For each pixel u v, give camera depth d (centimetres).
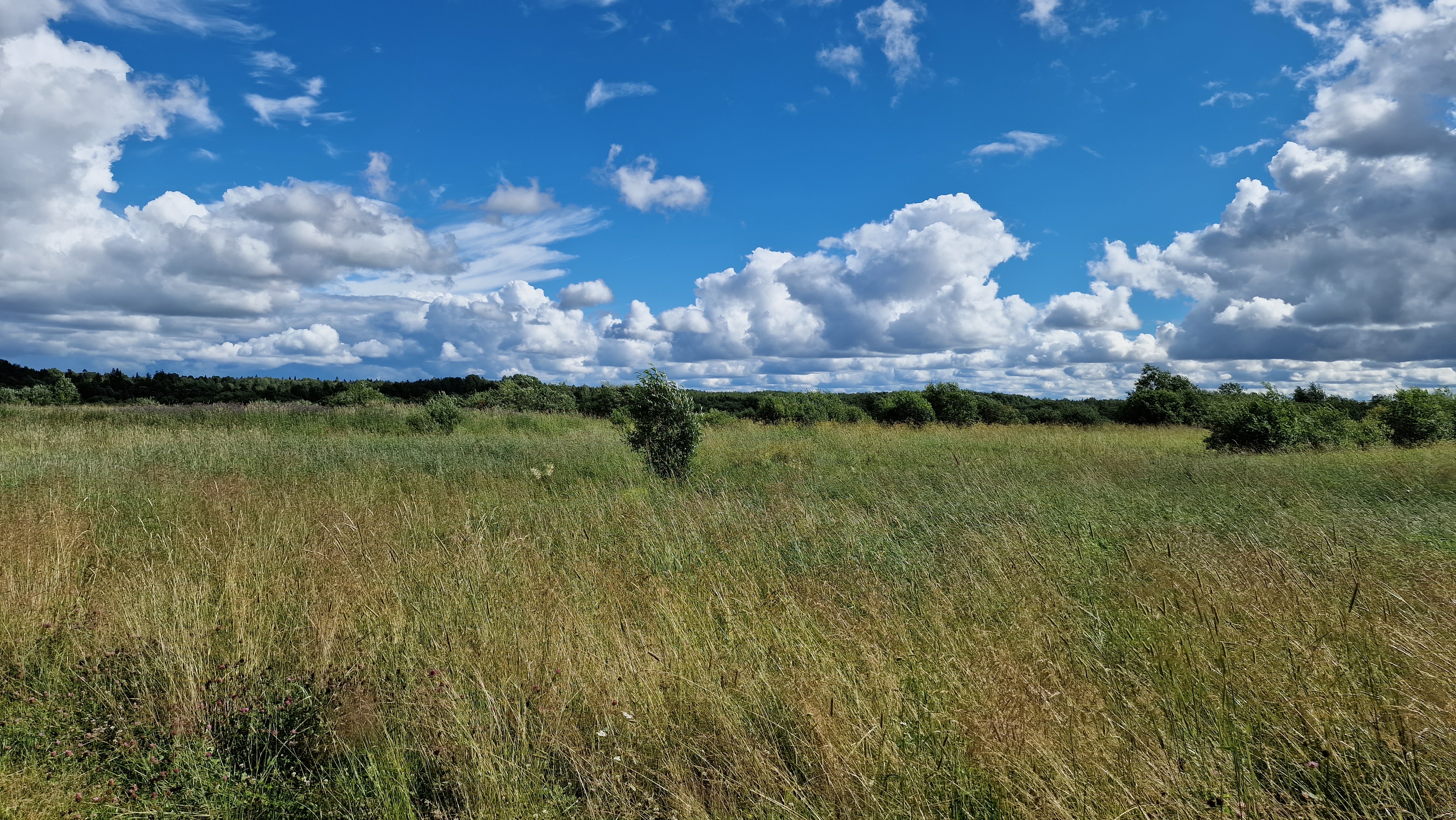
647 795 274
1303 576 490
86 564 605
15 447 1428
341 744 323
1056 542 636
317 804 287
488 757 291
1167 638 392
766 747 296
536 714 340
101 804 276
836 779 266
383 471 1186
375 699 359
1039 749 268
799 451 1513
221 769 297
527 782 284
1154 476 1053
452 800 288
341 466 1243
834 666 357
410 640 428
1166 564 532
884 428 2403
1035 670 350
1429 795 246
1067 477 1059
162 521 771
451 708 329
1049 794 246
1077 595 496
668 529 737
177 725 318
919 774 267
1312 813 239
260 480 1067
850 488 1018
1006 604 472
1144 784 252
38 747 310
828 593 505
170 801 276
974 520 763
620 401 3309
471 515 840
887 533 718
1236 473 1045
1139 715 308
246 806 282
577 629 428
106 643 416
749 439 1878
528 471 1216
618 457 1395
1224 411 1538
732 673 364
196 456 1312
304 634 439
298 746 328
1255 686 327
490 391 3316
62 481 970
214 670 384
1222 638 383
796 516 783
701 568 590
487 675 375
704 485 1059
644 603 490
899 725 297
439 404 2156
